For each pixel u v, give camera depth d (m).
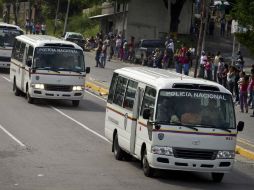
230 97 31.19
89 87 71.12
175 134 30.02
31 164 32.47
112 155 36.38
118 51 106.81
